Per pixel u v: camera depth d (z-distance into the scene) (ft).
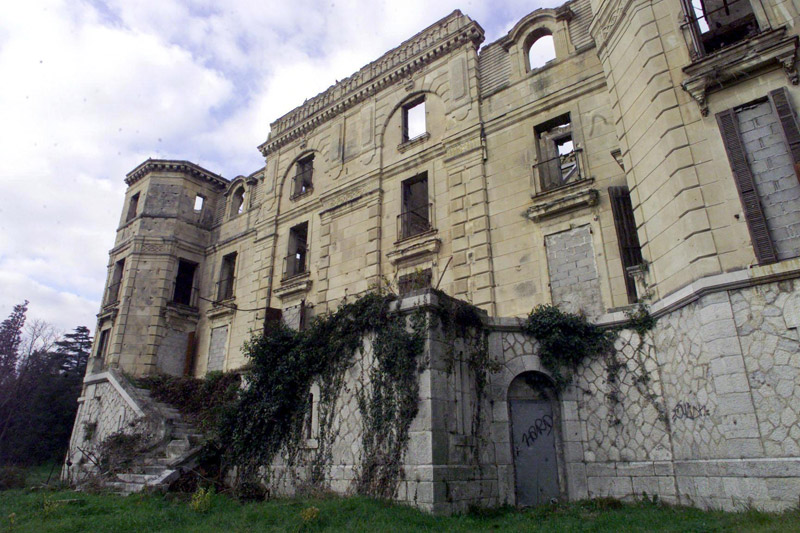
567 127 58.39
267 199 81.25
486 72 59.98
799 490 25.61
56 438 119.03
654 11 37.86
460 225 54.85
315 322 43.11
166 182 93.97
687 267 32.60
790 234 29.40
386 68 70.13
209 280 89.45
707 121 33.63
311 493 36.86
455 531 27.30
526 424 38.96
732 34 38.60
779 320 28.27
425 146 61.77
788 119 30.73
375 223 63.00
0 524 32.76
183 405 64.13
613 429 36.70
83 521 32.09
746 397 28.17
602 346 38.60
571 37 54.19
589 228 46.60
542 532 26.99
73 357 158.20
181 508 35.53
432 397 33.37
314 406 40.55
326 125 76.38
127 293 85.51
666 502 32.89
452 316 36.91
